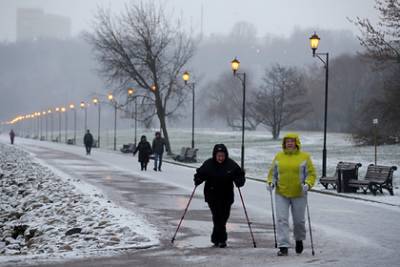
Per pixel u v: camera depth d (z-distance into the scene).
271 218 28.62
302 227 19.86
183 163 74.19
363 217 29.09
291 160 19.75
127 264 17.75
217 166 21.09
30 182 49.22
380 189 39.53
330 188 44.16
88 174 56.09
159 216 28.70
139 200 35.50
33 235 27.02
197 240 22.30
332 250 20.48
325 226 26.16
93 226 25.00
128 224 24.55
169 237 22.89
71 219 28.06
